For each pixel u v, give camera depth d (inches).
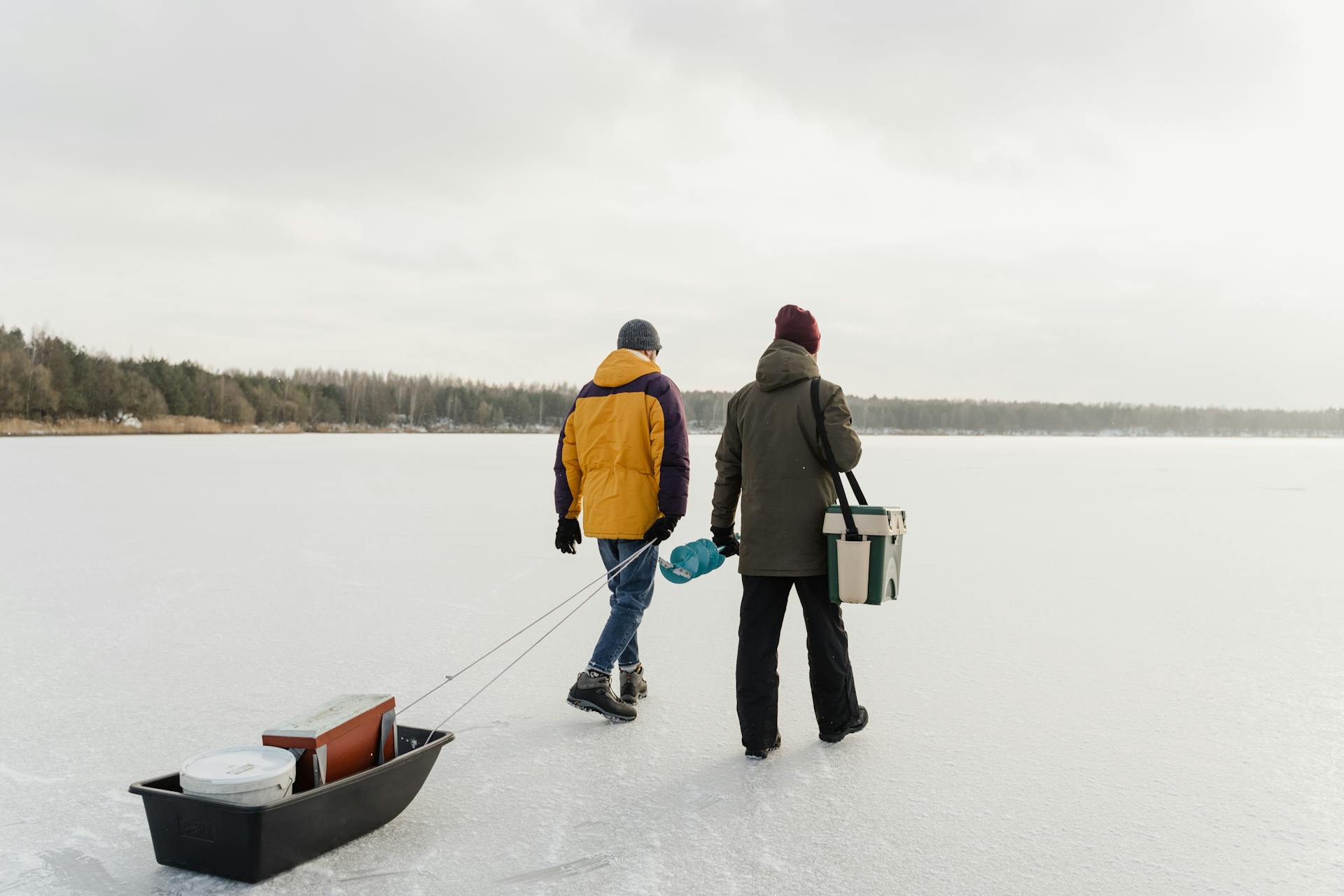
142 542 407.2
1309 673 199.5
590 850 111.2
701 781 134.6
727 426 152.8
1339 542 441.7
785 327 150.6
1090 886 103.4
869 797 128.9
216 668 198.2
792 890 101.4
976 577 333.1
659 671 200.2
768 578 144.3
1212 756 147.2
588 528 165.0
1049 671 200.4
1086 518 560.7
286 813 102.1
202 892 99.6
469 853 109.9
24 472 900.6
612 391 162.6
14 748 147.8
